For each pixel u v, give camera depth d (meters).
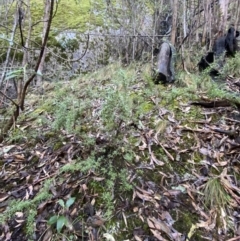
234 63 2.23
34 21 3.05
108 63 2.92
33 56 2.69
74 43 3.01
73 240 1.17
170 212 1.26
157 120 1.74
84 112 1.78
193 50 2.54
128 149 1.50
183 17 2.50
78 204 1.29
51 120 1.89
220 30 2.42
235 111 1.77
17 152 1.69
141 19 2.87
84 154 1.51
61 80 2.80
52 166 1.51
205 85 2.06
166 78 2.16
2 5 2.71
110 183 1.35
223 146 1.55
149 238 1.17
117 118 1.47
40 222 1.25
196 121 1.72
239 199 1.32
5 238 1.21
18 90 1.85
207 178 1.39
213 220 1.24
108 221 1.23
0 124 2.00
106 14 3.24
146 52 2.75
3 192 1.42
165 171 1.43
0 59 2.41
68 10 3.54
